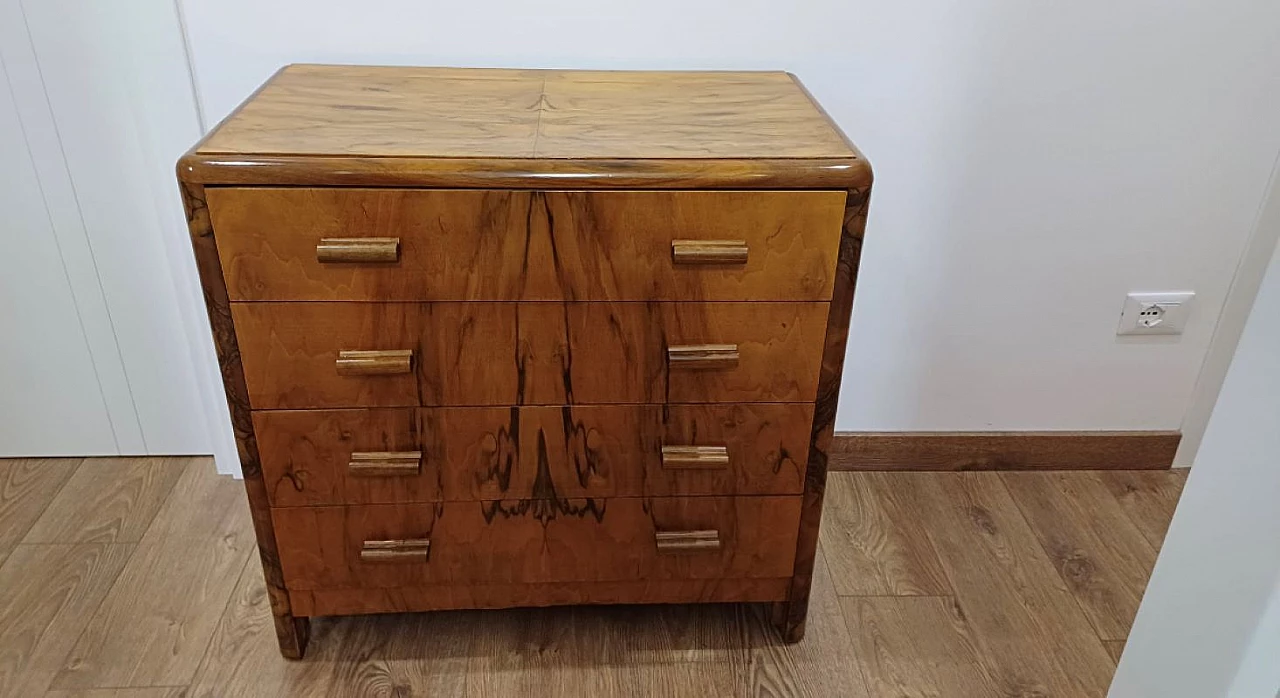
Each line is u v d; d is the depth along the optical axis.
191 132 1.42
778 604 1.39
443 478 1.21
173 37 1.34
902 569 1.55
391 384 1.13
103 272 1.58
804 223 1.06
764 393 1.17
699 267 1.08
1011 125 1.48
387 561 1.25
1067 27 1.41
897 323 1.65
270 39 1.37
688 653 1.39
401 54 1.40
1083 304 1.65
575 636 1.41
